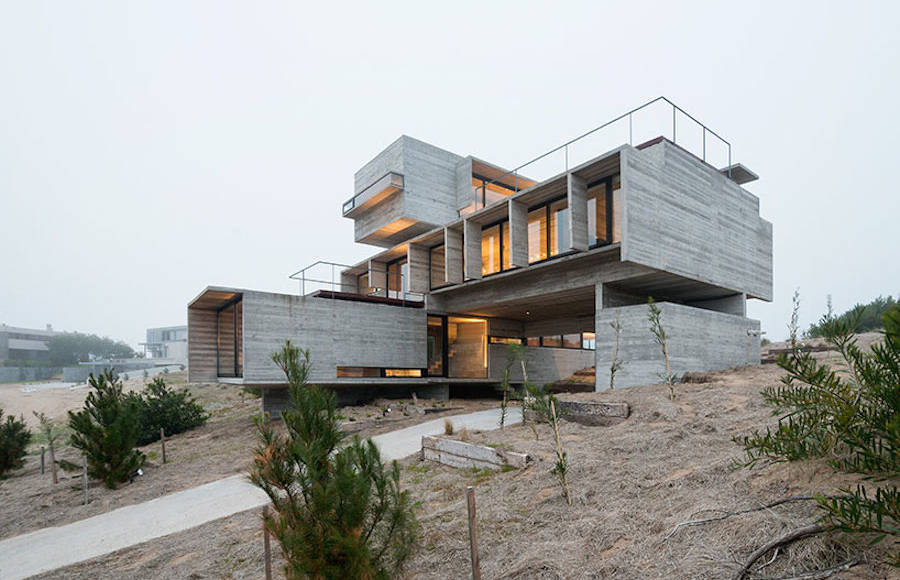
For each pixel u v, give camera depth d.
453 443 8.16
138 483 10.95
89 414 11.09
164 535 7.24
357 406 19.48
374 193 25.73
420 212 25.00
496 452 7.23
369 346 19.23
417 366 20.78
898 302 2.77
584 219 14.92
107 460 10.78
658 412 8.10
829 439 3.46
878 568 2.53
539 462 6.70
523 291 18.17
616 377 14.16
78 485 11.26
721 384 9.84
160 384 19.16
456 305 21.75
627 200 12.99
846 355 3.29
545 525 4.76
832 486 3.46
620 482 5.31
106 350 108.44
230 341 18.58
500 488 6.18
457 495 6.38
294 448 4.17
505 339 24.95
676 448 6.12
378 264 24.42
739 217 18.39
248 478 4.29
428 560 4.58
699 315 14.39
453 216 26.39
